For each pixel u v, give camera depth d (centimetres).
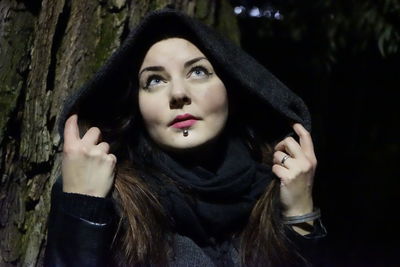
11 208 152
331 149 308
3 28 154
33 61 155
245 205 143
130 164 142
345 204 309
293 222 142
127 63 142
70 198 129
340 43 264
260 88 145
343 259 300
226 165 142
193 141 137
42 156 153
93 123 146
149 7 177
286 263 140
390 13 240
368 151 314
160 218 135
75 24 163
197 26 139
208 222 139
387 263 301
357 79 299
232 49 147
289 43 289
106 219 131
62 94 159
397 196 315
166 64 137
